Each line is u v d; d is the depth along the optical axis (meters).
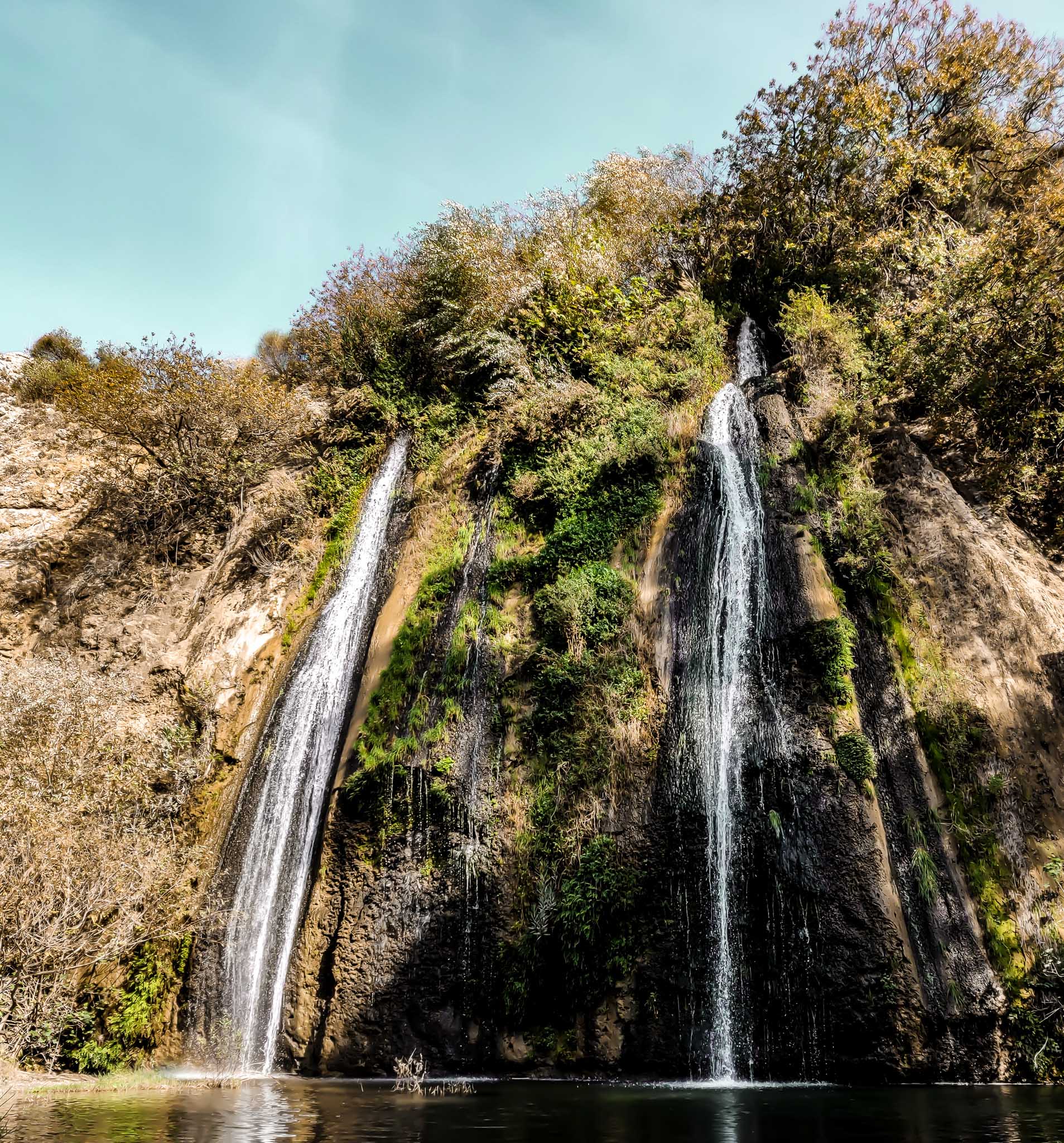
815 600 11.57
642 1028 10.15
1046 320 13.04
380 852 12.18
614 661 12.44
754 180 19.72
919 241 17.12
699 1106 7.55
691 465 14.08
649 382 16.36
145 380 19.72
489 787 12.21
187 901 12.91
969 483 13.53
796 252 19.31
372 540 17.84
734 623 12.11
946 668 11.30
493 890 11.48
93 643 17.95
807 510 12.62
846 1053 9.18
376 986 11.29
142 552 19.62
